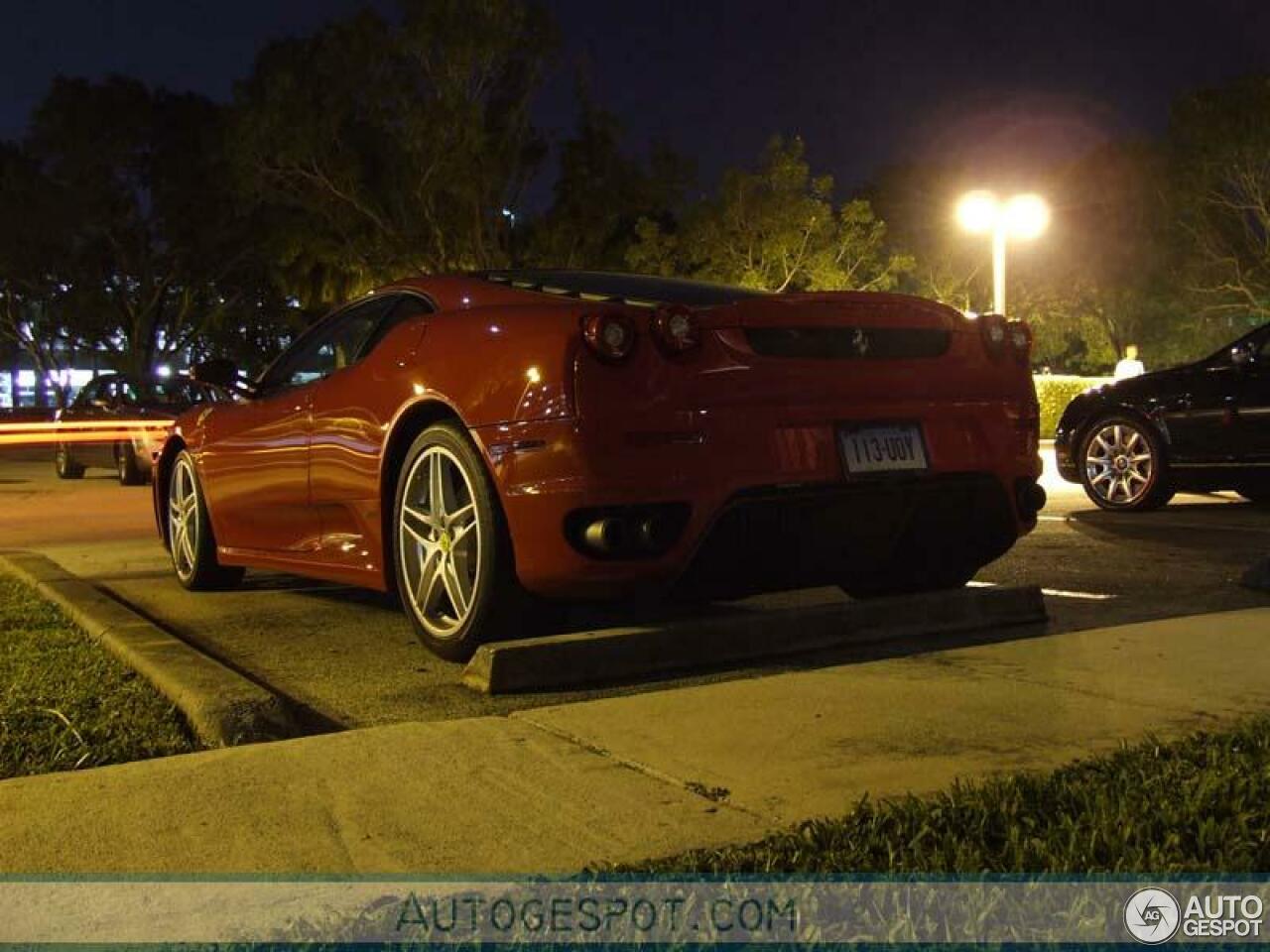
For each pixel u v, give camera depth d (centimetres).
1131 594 678
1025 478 565
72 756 400
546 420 461
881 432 513
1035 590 594
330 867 311
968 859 295
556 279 565
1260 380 1012
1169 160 3697
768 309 491
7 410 4619
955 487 534
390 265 3045
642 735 406
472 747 396
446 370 508
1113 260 4769
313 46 3000
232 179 3312
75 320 4903
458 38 2795
